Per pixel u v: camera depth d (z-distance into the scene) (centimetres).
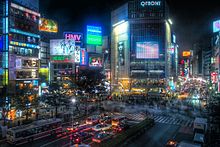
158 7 12144
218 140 3441
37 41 7569
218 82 9931
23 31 6994
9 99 5209
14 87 6444
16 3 6750
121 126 4588
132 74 12200
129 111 6788
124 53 12738
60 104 7306
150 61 12100
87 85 9056
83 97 8781
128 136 3734
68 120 5359
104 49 16038
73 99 7831
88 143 3691
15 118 5384
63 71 10956
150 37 12175
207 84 14975
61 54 10894
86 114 6169
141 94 10825
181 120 5528
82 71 10000
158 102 8412
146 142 3738
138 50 12181
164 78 11881
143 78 12056
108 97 9500
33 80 7238
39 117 5566
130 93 11300
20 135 3600
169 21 13275
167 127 4794
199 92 12069
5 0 6494
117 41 13562
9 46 6444
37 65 7488
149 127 4725
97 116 5325
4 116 4728
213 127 4009
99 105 7619
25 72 7012
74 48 10994
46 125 4034
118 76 12962
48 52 11219
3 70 6444
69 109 6750
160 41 12131
